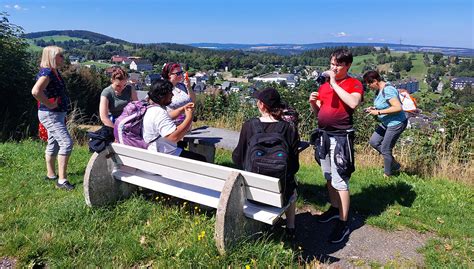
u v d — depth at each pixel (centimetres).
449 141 649
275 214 304
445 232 386
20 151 603
